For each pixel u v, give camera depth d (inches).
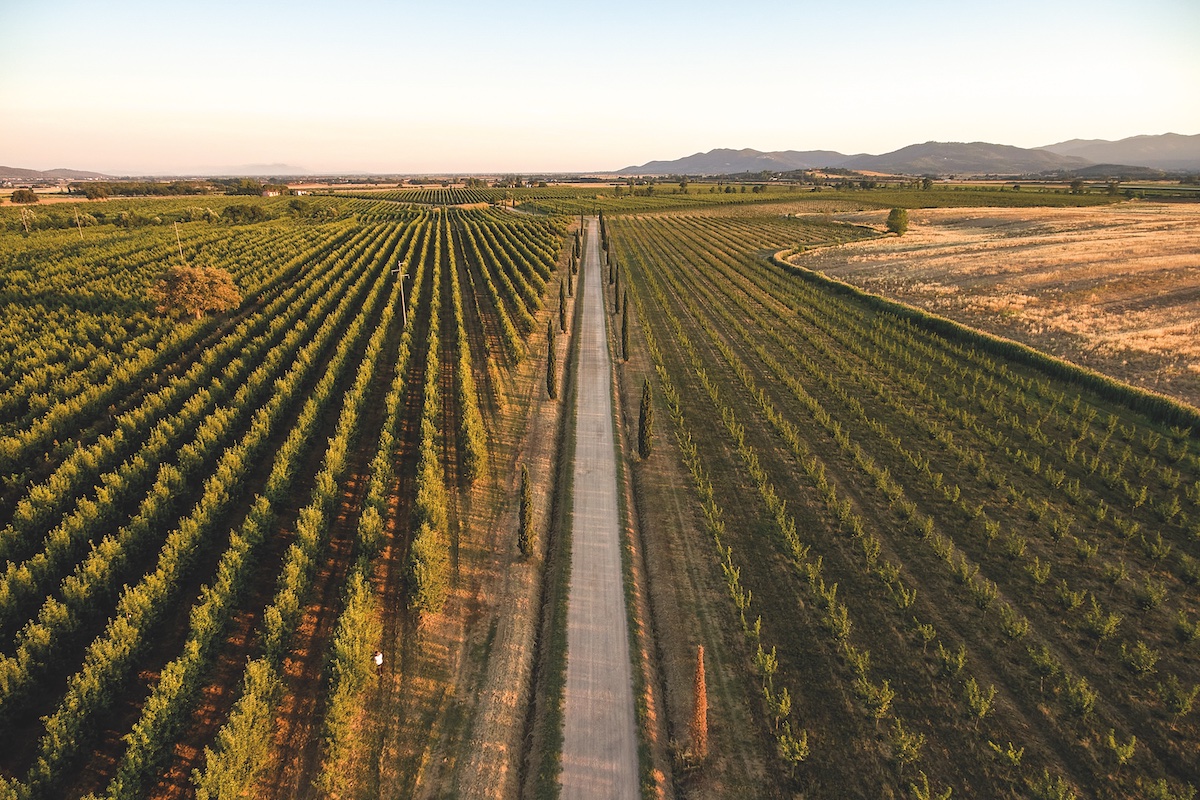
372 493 1291.8
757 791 778.2
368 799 779.4
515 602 1118.4
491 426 1791.3
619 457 1633.9
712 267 4183.1
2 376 1882.4
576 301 3314.5
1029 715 855.1
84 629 1000.2
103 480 1328.7
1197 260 3056.1
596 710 902.4
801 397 1898.4
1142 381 1782.7
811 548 1234.0
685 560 1218.0
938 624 1022.4
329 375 1893.5
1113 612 1021.2
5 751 851.4
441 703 914.7
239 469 1392.7
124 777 748.0
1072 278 3021.7
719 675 952.3
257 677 847.7
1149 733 817.5
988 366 2030.0
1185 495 1310.3
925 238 5032.0
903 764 788.0
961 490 1408.7
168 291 2564.0
